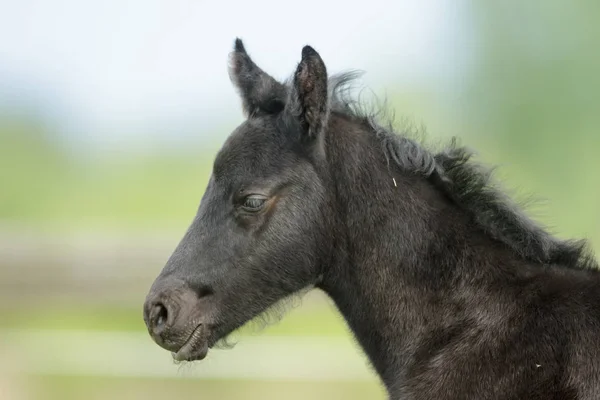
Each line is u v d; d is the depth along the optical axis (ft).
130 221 118.11
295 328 68.69
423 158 27.84
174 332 27.58
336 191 27.91
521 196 28.84
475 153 28.35
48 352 59.11
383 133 28.17
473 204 27.58
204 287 27.76
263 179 27.58
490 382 25.39
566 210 104.99
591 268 26.78
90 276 66.13
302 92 27.17
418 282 27.22
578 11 112.78
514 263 26.94
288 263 27.78
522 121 115.03
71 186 154.30
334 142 28.14
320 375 53.88
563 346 25.02
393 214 27.53
